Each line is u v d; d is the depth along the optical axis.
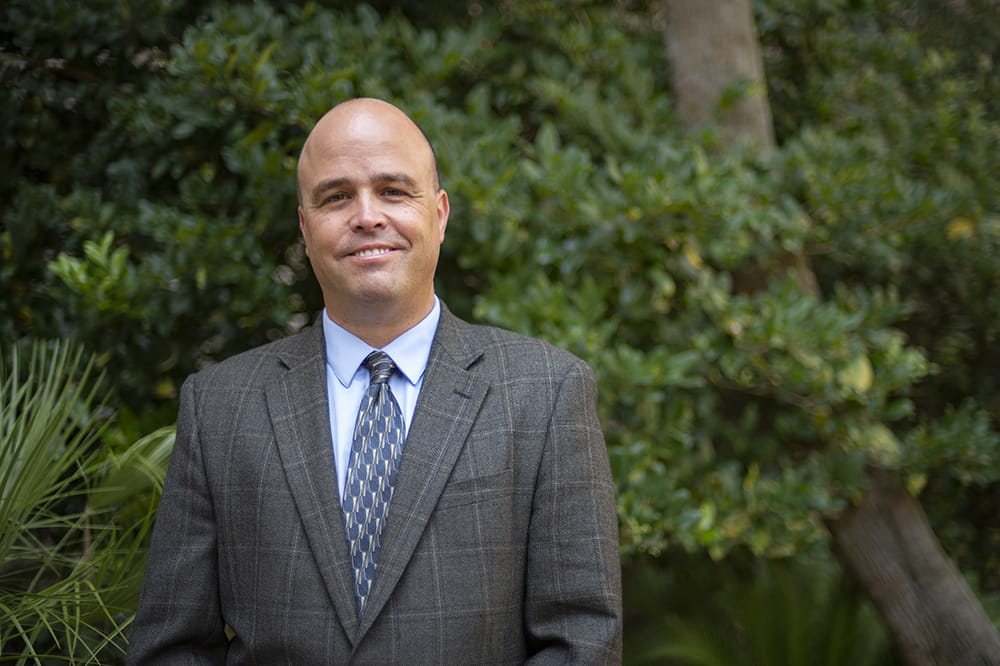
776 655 3.45
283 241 3.09
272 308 2.92
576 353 2.66
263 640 1.32
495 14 3.54
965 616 3.16
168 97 2.82
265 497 1.36
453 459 1.34
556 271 3.06
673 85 3.54
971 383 4.21
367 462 1.38
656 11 4.00
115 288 2.67
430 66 3.08
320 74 2.70
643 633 3.59
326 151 1.39
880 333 3.13
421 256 1.42
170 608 1.38
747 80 3.24
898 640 3.25
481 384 1.41
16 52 3.02
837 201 3.08
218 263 2.83
